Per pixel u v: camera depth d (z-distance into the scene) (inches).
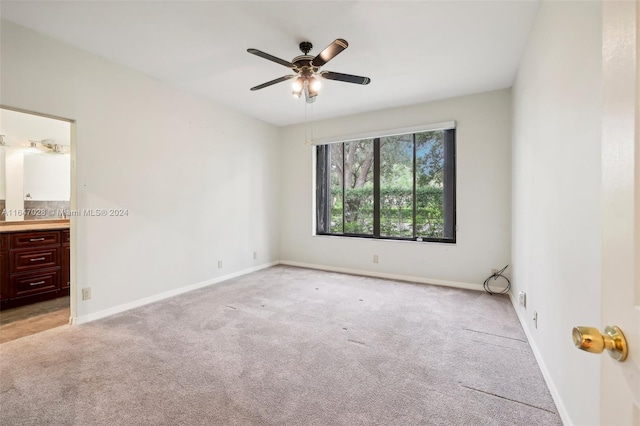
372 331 103.4
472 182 154.0
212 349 90.6
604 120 23.5
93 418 61.9
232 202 177.5
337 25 96.3
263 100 163.2
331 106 172.6
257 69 126.7
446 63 121.1
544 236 79.0
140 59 118.3
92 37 103.0
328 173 201.5
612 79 22.1
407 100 162.7
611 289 22.1
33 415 62.8
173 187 144.0
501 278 147.7
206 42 106.4
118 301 122.0
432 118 163.6
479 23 94.7
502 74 130.6
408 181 174.4
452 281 158.9
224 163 172.1
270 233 208.5
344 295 143.0
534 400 67.6
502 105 147.2
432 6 86.9
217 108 167.2
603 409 23.6
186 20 93.7
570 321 59.2
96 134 115.1
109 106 119.0
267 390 71.2
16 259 128.0
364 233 188.5
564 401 61.4
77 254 110.0
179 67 125.0
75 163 109.6
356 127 186.5
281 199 216.2
